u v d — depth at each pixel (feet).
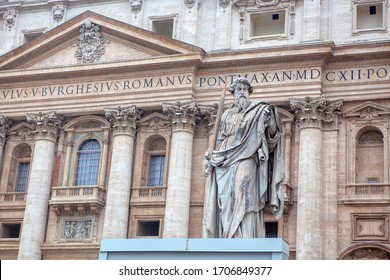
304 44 139.54
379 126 137.69
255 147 41.75
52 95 156.97
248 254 35.14
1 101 160.45
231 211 40.86
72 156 155.53
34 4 168.55
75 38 158.40
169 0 157.38
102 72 153.58
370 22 146.30
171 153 145.38
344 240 133.80
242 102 43.50
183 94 146.41
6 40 169.17
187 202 142.00
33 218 150.51
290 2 148.15
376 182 137.69
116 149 149.59
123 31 152.56
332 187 136.36
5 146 161.48
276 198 42.09
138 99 150.00
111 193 146.72
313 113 138.51
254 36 151.43
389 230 132.16
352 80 139.64
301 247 132.16
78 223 150.92
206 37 153.07
